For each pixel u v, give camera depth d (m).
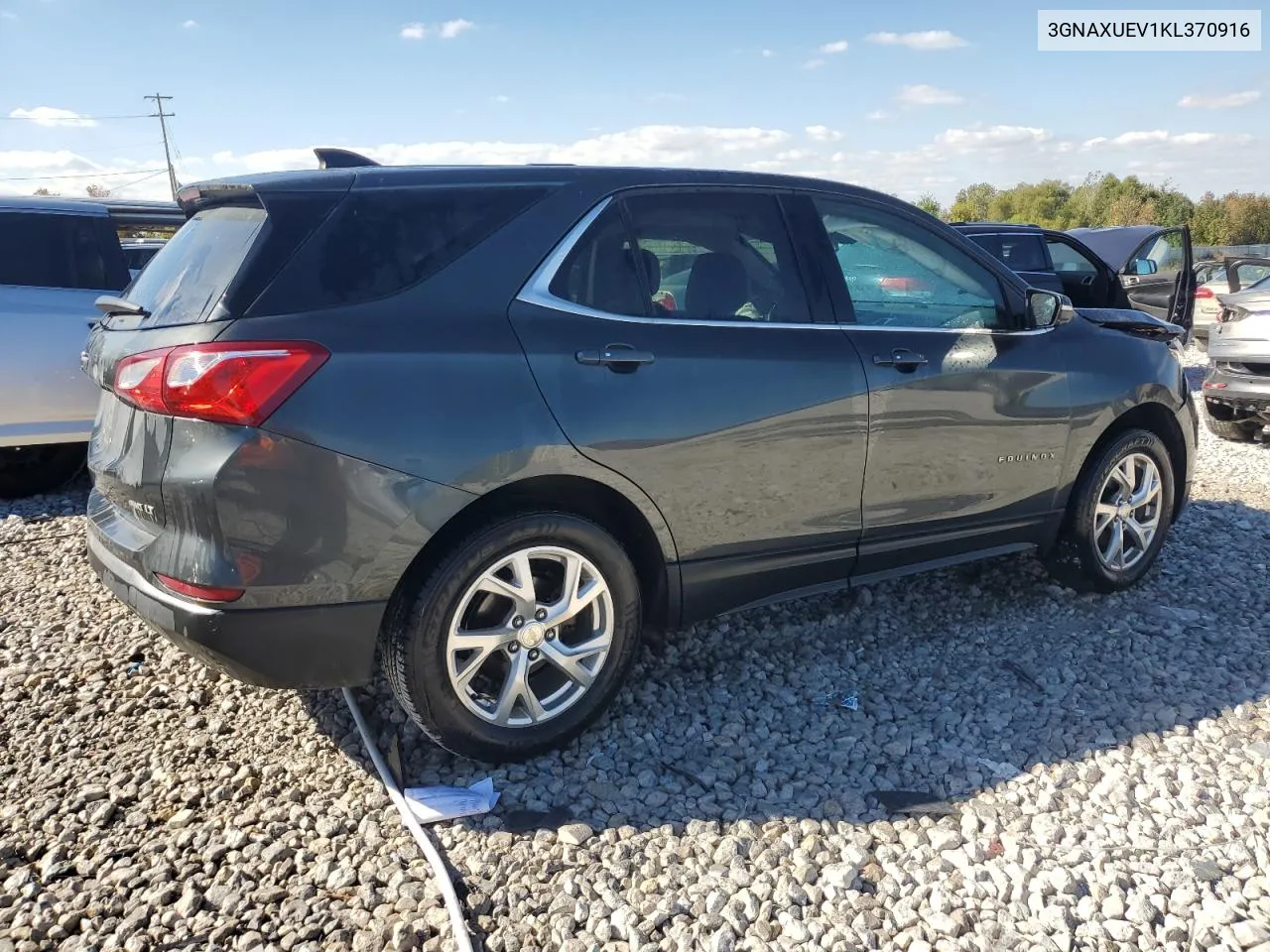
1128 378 4.30
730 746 3.26
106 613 4.31
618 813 2.87
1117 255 12.78
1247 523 5.69
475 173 3.09
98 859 2.65
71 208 6.04
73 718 3.39
